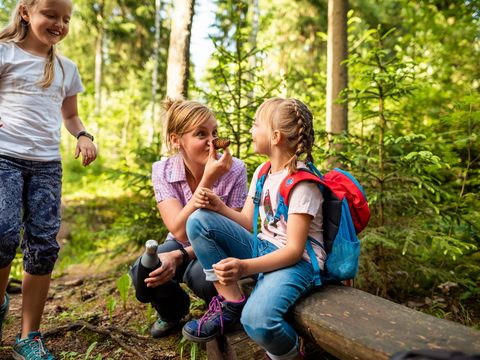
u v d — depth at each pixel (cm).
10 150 197
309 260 173
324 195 176
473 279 274
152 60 1977
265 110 186
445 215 256
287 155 185
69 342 229
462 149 310
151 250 191
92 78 2025
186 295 228
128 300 284
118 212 652
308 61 1219
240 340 183
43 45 207
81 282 352
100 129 1376
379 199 250
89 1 1689
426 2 461
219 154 222
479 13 433
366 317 146
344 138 272
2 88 200
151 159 354
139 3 1811
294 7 1228
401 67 254
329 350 148
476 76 429
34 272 205
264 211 188
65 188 986
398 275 274
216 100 311
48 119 207
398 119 324
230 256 195
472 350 119
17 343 204
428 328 135
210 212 189
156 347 220
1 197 189
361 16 984
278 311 158
